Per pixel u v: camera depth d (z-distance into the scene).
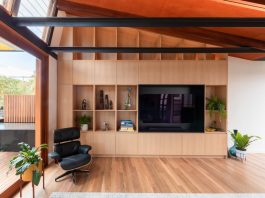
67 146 3.76
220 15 2.87
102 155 4.54
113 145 4.50
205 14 2.94
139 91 4.64
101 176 3.47
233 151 4.54
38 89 3.82
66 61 4.48
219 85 4.62
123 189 2.99
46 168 3.85
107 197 2.75
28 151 2.66
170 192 2.90
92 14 3.99
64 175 3.35
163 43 4.70
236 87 4.85
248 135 4.83
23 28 2.93
